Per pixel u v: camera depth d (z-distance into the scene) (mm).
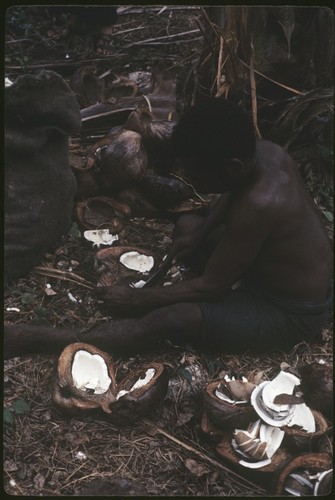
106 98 3631
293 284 2709
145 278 2889
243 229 2572
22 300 2818
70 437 2486
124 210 3109
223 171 2535
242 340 2711
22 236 2836
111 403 2504
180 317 2672
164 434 2520
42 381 2619
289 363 2756
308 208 2688
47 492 2383
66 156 2936
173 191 3123
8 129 2688
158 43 4102
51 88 2693
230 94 3232
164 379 2551
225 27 3221
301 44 3209
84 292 2893
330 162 3361
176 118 3426
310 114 3230
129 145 3064
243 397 2516
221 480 2443
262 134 3273
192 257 2969
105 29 3957
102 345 2672
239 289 2773
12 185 2779
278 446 2451
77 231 3057
